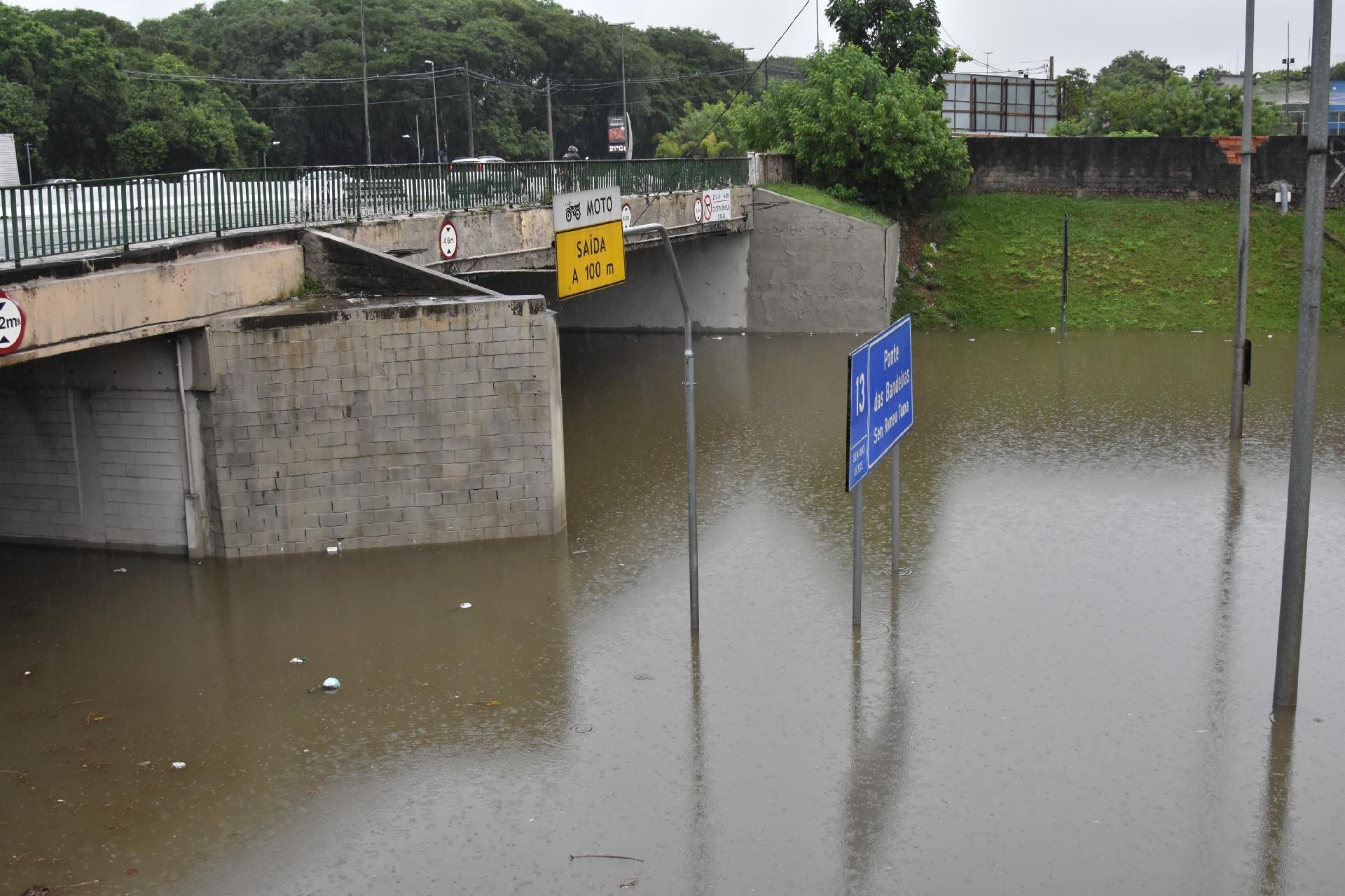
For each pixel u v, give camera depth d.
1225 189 36.69
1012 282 34.72
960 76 49.00
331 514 15.50
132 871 8.77
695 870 8.68
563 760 10.30
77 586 14.56
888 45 40.41
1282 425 22.06
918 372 27.83
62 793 9.83
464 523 15.89
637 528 16.69
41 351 12.72
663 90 81.31
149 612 13.70
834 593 14.11
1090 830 9.09
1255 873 8.54
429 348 15.35
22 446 15.78
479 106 69.88
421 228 19.00
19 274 12.45
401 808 9.58
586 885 8.53
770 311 34.22
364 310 15.13
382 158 69.62
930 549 15.66
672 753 10.38
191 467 15.20
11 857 8.91
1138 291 33.84
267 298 16.03
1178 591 14.00
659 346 32.97
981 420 22.86
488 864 8.80
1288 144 36.03
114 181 13.98
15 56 49.59
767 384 27.06
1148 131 51.78
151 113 55.03
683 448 21.44
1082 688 11.50
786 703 11.29
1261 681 11.59
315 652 12.59
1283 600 10.87
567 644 12.74
